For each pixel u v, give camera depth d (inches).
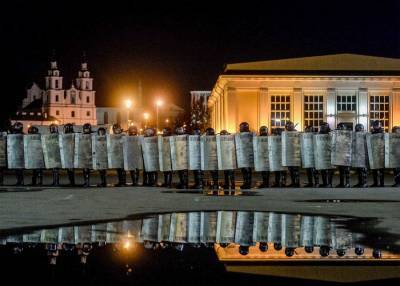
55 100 6939.0
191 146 808.9
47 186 832.3
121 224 399.9
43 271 235.0
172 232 360.8
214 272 234.1
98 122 7263.8
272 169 804.6
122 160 827.4
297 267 246.8
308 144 801.6
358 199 606.5
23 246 302.0
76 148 825.5
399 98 1571.1
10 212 478.0
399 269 244.8
